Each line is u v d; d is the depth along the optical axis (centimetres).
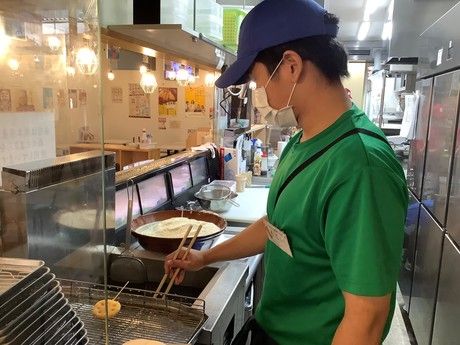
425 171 269
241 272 141
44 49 111
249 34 97
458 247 195
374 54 696
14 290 70
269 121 105
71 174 112
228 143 343
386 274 80
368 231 80
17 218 101
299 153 101
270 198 111
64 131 114
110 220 147
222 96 354
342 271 83
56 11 109
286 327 108
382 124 599
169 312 110
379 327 81
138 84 369
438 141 238
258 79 100
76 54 109
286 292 107
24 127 110
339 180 85
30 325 71
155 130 380
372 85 687
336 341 82
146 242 153
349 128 93
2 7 108
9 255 102
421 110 293
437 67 246
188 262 135
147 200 194
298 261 100
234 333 131
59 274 110
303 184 95
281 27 92
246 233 140
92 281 112
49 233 107
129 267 141
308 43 92
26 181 99
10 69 109
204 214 190
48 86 112
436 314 224
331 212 86
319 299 101
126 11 176
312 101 96
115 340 97
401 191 86
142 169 205
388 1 454
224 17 237
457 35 208
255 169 368
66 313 80
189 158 260
